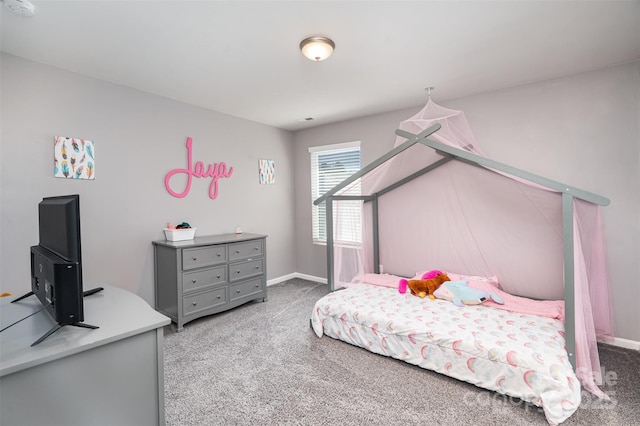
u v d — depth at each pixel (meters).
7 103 2.31
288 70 2.60
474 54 2.33
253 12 1.79
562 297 2.75
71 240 1.19
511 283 3.00
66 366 1.09
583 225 2.16
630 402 1.82
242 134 4.09
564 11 1.80
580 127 2.66
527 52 2.30
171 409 1.81
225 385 2.04
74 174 2.63
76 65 2.50
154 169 3.20
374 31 2.01
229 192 3.95
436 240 3.42
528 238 2.89
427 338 2.18
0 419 0.98
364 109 3.69
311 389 2.00
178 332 2.88
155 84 2.92
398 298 2.88
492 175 3.04
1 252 2.29
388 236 3.78
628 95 2.46
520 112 2.93
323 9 1.77
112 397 1.20
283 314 3.33
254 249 3.62
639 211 2.44
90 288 1.80
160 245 3.08
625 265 2.49
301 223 4.83
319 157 4.60
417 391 1.97
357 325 2.55
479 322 2.30
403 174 3.54
